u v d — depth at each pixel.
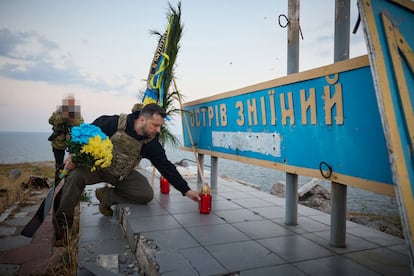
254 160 3.50
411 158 1.35
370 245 2.59
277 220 3.28
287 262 2.21
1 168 9.01
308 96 2.63
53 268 2.50
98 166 3.01
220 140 4.39
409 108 1.42
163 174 3.47
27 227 2.88
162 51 4.84
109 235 3.16
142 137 3.23
